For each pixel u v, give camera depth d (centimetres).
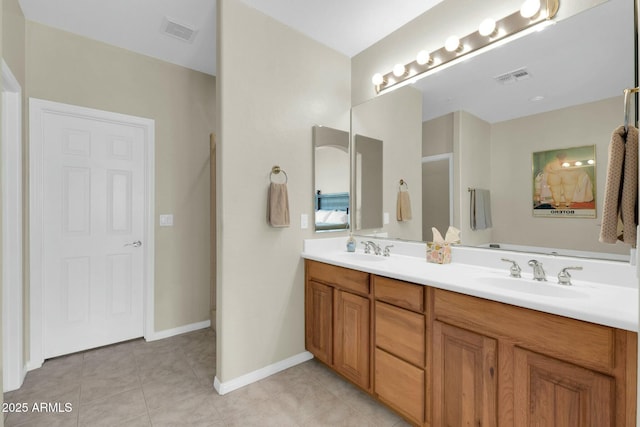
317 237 240
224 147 191
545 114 154
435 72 201
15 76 189
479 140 179
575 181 144
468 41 184
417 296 150
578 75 144
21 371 198
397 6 203
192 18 214
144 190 267
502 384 119
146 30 229
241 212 199
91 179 243
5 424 161
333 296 204
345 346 194
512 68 166
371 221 243
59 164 229
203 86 296
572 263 142
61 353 232
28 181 212
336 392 192
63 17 213
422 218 209
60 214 230
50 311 228
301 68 230
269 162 212
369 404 179
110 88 246
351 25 222
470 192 183
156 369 217
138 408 175
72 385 197
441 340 140
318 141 239
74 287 237
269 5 201
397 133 225
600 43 138
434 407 143
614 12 135
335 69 254
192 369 218
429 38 206
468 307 130
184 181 284
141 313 268
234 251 196
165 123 274
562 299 111
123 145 257
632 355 91
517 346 116
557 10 151
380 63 240
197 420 165
